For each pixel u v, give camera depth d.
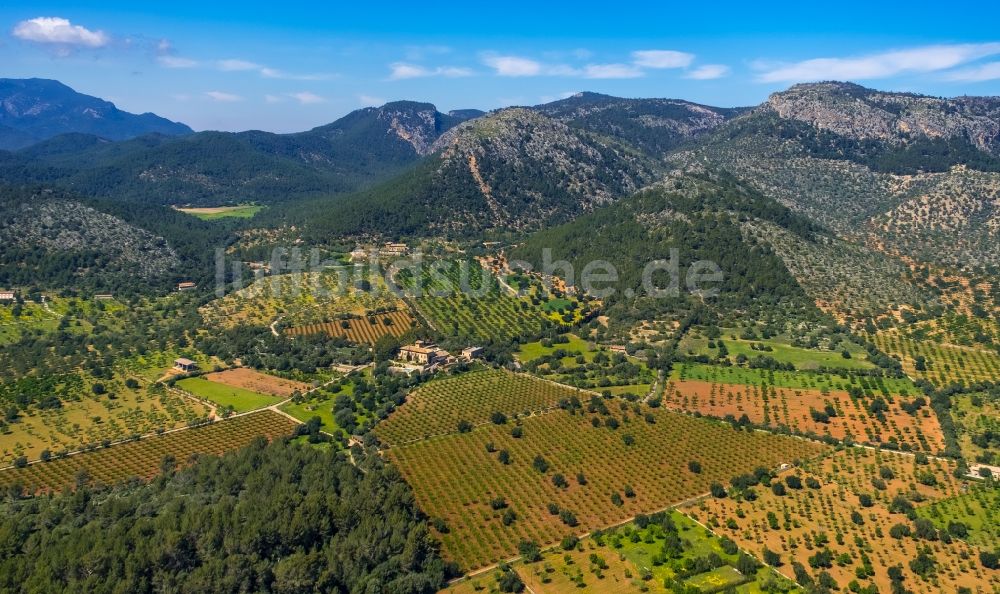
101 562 173.12
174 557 179.88
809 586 188.12
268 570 182.38
